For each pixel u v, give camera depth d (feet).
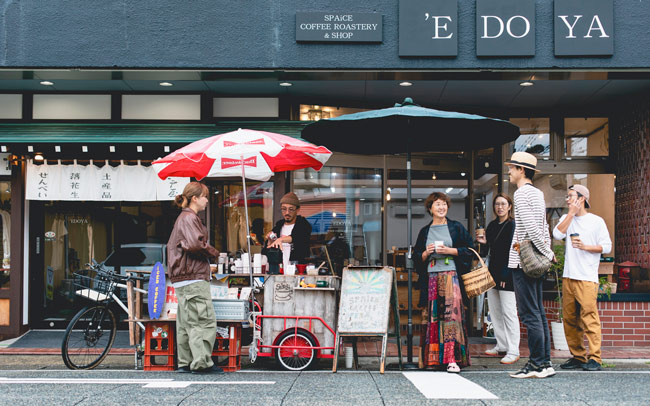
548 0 23.21
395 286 19.30
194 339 17.62
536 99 27.40
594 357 18.43
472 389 14.94
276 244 21.07
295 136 24.49
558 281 23.89
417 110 18.65
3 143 23.85
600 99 27.43
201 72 23.35
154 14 23.36
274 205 26.35
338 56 23.27
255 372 18.33
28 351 23.06
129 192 25.50
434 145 22.15
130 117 26.17
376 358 22.08
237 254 26.43
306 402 13.25
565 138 28.96
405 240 27.71
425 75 23.68
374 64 23.26
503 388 15.07
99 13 23.34
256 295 20.06
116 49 23.26
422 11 23.15
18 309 25.77
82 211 27.27
